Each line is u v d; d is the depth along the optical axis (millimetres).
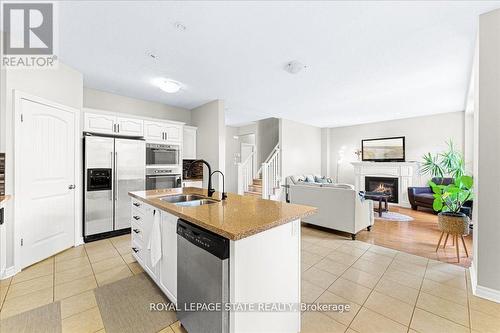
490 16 1864
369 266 2580
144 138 3922
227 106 4996
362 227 3674
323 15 1924
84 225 3203
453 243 3158
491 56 1870
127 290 2057
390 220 4582
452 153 4977
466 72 3109
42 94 2617
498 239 1875
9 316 1698
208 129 4699
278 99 4426
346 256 2859
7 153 2250
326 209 3807
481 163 1937
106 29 2133
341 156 7539
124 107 4246
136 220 2496
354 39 2297
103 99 3984
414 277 2330
